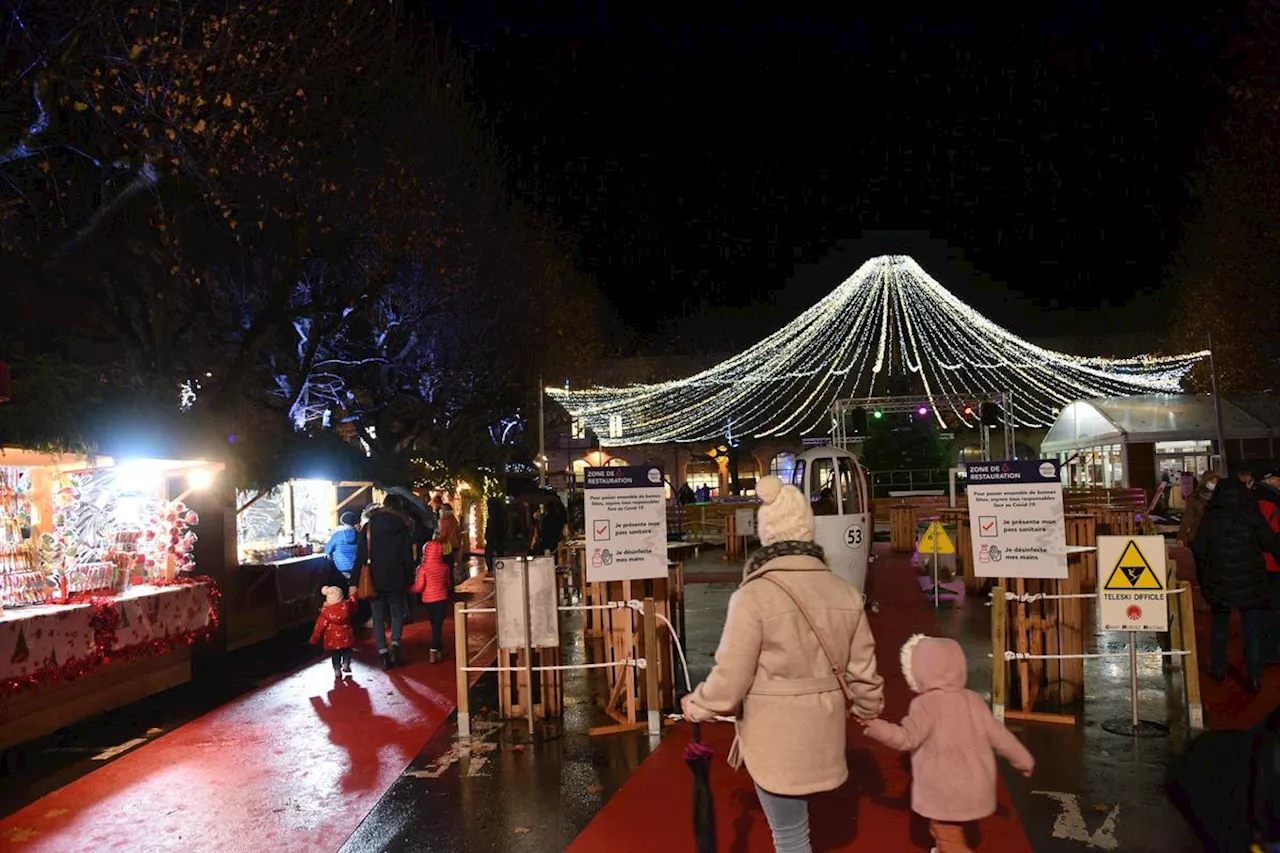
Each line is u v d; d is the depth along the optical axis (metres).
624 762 6.77
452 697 9.05
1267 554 8.91
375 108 18.41
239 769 6.95
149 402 10.76
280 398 22.39
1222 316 32.19
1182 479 24.31
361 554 10.75
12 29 11.69
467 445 30.66
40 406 9.05
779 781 3.82
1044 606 7.77
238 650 12.20
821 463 12.62
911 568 18.66
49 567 8.66
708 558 22.94
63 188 14.13
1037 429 43.53
